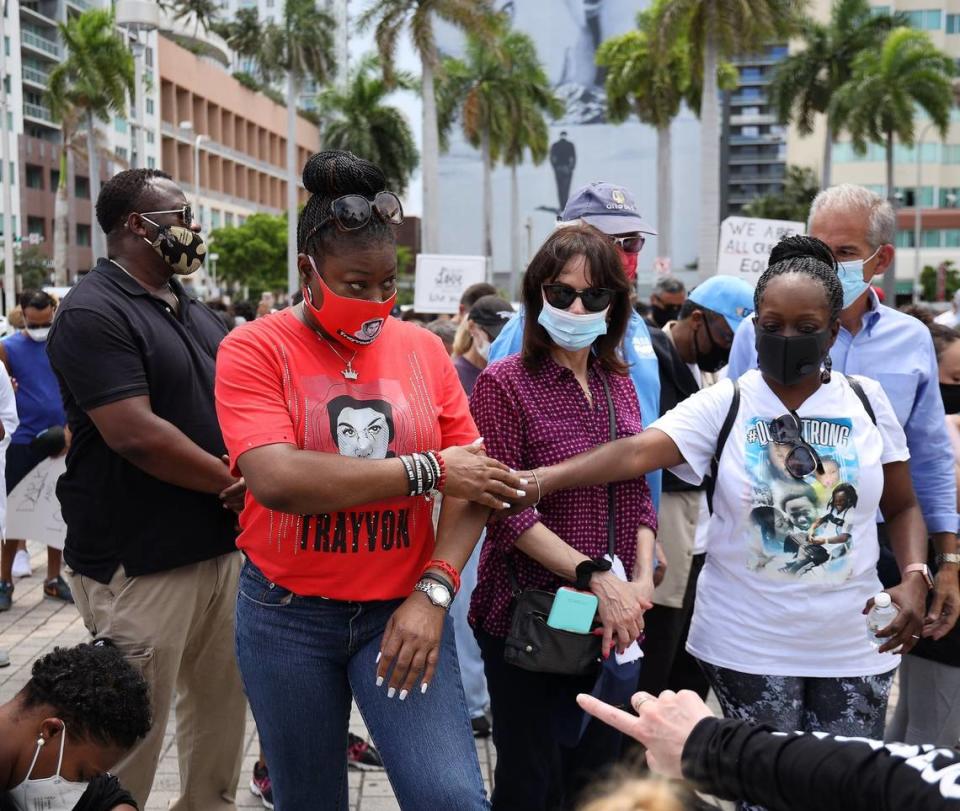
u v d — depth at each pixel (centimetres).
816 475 267
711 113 2902
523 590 287
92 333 298
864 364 335
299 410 231
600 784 185
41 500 557
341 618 237
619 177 9638
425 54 3203
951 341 405
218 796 348
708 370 434
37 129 6750
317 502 218
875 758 143
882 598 263
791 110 4769
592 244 286
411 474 222
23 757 246
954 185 7038
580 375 304
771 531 267
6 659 554
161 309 321
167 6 7562
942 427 329
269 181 9412
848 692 268
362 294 226
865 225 329
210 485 305
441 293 1368
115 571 310
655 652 386
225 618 334
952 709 348
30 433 679
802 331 262
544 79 5128
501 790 296
